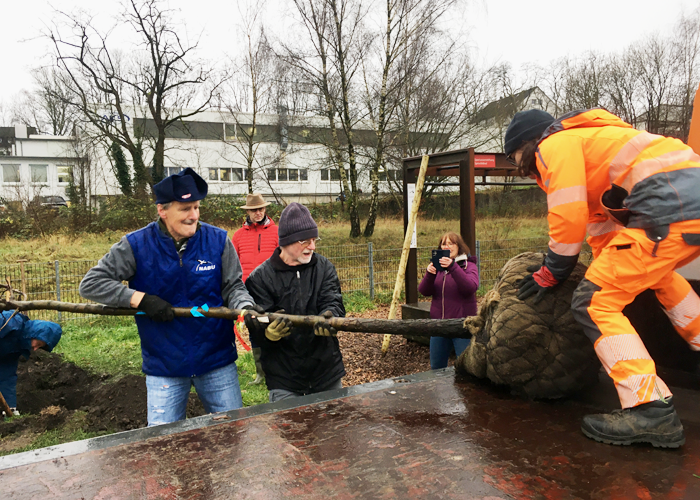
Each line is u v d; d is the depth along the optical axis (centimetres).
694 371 231
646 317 241
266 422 183
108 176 2795
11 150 3534
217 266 261
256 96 1997
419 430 174
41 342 470
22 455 156
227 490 133
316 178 3400
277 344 261
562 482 136
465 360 233
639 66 2023
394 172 2262
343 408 197
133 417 451
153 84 2145
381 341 713
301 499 128
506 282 224
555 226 181
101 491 134
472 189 608
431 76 1839
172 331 251
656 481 136
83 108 2117
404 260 614
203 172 3309
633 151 173
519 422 181
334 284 274
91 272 245
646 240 164
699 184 162
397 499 128
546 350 197
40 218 1950
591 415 171
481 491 131
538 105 2294
